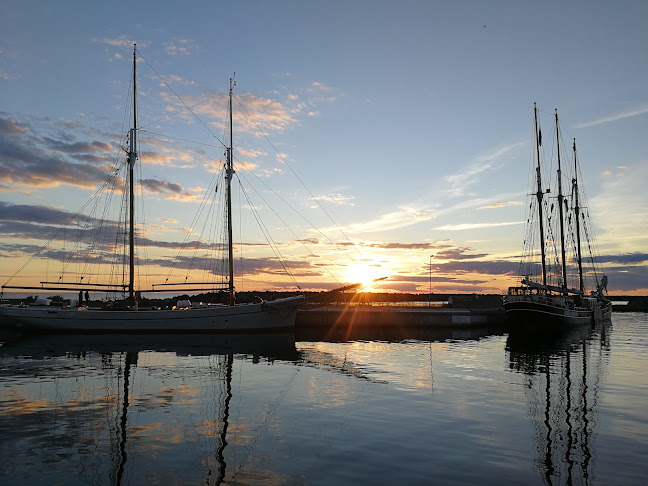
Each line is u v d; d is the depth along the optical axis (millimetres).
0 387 21438
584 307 72812
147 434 14273
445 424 15508
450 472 11328
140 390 20812
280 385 22031
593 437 14203
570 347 40625
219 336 48562
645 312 131000
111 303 55094
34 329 50812
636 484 10727
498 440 13844
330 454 12547
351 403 18469
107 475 11031
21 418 16094
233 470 11375
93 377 24094
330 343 43031
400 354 34656
